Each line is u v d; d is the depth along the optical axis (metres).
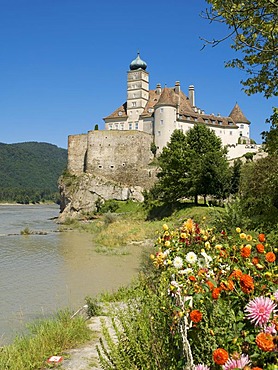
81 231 54.84
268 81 10.14
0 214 103.19
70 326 9.21
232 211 14.38
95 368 7.04
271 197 17.95
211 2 8.44
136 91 88.25
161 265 6.45
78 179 82.88
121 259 29.95
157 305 5.65
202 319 4.30
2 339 11.98
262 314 3.50
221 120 91.19
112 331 9.19
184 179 49.94
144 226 46.03
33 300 17.88
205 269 5.49
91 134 85.19
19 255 33.22
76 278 23.12
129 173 82.38
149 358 4.86
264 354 3.26
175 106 82.88
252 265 5.00
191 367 3.80
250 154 74.88
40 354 7.82
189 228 7.16
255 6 8.33
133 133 82.94
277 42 9.03
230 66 10.24
